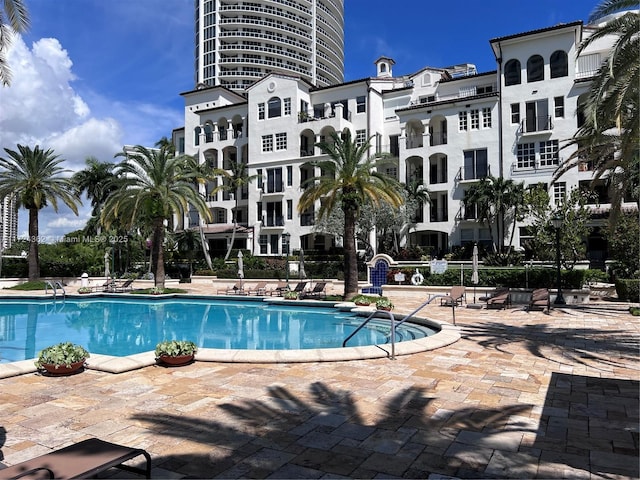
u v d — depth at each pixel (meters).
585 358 9.98
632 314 17.44
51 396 7.23
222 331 16.88
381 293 26.56
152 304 25.98
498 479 4.51
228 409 6.61
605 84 11.98
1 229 36.38
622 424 5.98
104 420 6.16
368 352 9.99
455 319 16.50
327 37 107.62
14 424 6.01
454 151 38.94
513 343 11.76
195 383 7.99
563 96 35.28
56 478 3.47
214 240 49.50
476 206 37.06
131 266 48.97
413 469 4.73
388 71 50.53
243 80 94.12
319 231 39.09
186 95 54.47
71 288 35.09
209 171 44.88
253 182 46.03
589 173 34.06
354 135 44.03
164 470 4.69
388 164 43.62
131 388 7.67
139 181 29.62
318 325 18.03
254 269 39.22
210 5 95.62
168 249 48.34
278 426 5.94
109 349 13.69
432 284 26.72
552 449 5.21
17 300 27.70
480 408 6.64
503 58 37.47
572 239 25.77
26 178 35.16
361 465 4.82
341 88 45.06
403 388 7.68
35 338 15.66
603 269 32.94
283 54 96.75
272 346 13.89
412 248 38.16
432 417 6.26
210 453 5.11
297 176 43.97
